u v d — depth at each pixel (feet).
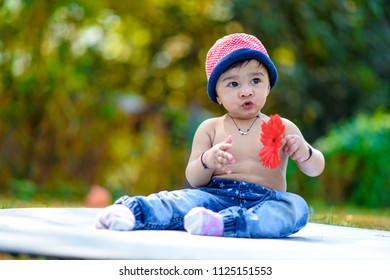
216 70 12.46
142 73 39.65
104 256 8.48
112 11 35.53
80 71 33.37
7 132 32.01
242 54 12.31
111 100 35.01
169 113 38.27
